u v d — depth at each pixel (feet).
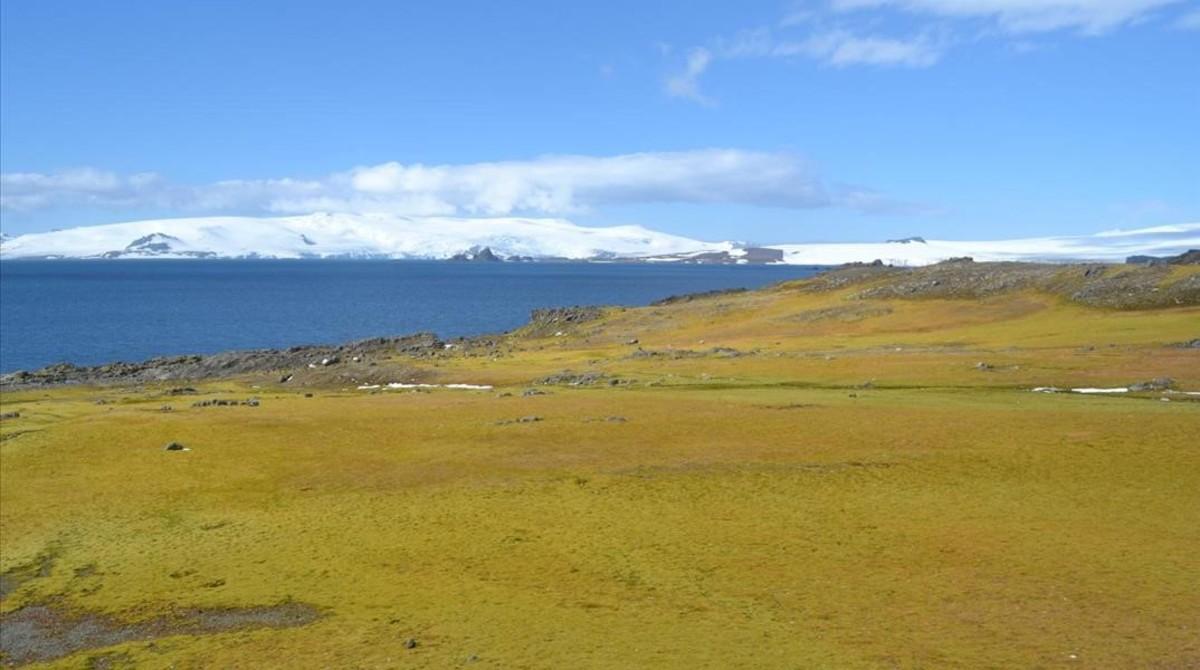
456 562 118.62
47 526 144.46
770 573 108.88
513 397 249.75
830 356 295.07
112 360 476.95
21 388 329.31
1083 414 183.01
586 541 124.06
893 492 139.54
